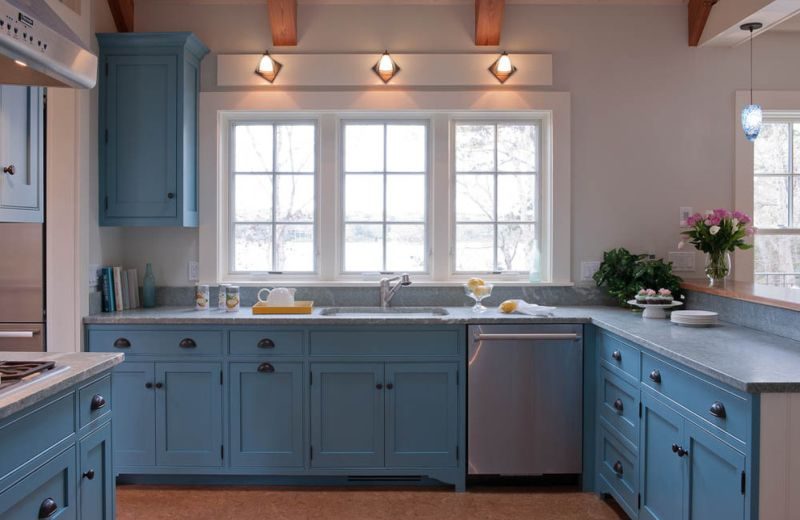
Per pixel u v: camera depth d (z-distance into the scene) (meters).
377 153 3.41
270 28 3.30
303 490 2.88
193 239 3.34
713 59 3.31
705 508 1.78
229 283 3.33
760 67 3.31
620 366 2.50
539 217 3.41
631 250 3.34
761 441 1.53
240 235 3.43
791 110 3.31
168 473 2.87
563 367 2.83
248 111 3.31
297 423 2.85
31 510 1.45
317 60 3.26
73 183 2.86
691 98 3.32
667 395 2.03
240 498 2.78
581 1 3.29
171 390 2.86
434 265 3.35
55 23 1.62
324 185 3.34
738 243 2.93
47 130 2.85
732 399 1.62
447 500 2.77
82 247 2.89
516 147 3.42
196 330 2.84
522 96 3.28
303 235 3.42
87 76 1.71
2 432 1.33
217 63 3.28
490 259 3.43
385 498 2.79
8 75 1.74
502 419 2.84
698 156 3.33
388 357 2.84
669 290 2.94
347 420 2.85
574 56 3.31
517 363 2.82
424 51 3.29
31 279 2.85
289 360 2.84
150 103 3.09
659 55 3.31
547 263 3.38
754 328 2.43
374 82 3.26
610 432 2.63
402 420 2.86
